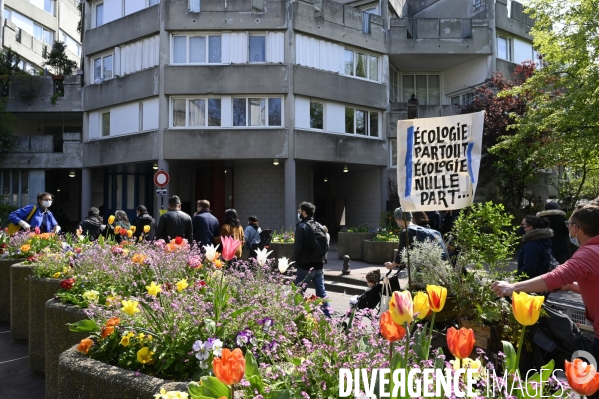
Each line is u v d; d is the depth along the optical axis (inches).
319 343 113.3
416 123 166.4
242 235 358.3
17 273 255.4
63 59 1104.8
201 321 124.2
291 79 783.1
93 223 382.6
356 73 864.9
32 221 351.9
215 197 882.8
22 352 244.4
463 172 157.9
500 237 175.0
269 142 776.9
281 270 168.1
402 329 83.7
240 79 783.7
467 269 163.3
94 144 879.7
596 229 128.3
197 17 788.6
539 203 788.6
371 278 232.7
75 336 167.8
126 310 126.0
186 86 785.6
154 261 186.1
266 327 124.6
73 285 188.9
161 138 783.1
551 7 563.2
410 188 165.8
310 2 807.1
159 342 122.3
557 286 123.2
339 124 835.4
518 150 689.0
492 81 813.9
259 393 92.5
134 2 851.4
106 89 863.7
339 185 1023.0
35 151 911.0
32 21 1342.3
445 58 932.6
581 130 562.9
